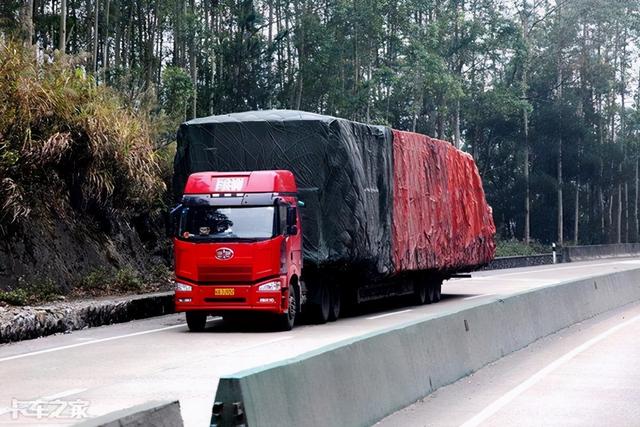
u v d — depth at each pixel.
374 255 25.89
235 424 8.15
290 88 67.38
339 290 25.98
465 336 16.53
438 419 11.99
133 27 67.56
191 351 18.75
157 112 42.25
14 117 28.03
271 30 70.25
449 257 32.38
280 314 22.58
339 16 67.38
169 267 34.47
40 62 30.09
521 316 20.88
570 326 25.50
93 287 28.08
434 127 77.25
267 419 8.63
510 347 19.41
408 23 70.19
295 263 23.41
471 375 16.16
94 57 48.22
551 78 90.88
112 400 12.98
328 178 24.50
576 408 12.83
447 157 32.78
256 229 22.53
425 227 30.17
